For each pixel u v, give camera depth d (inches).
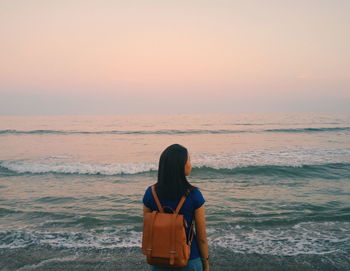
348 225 223.6
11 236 207.3
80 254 179.6
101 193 357.7
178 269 77.4
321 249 182.9
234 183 423.8
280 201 308.2
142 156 755.4
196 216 77.5
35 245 193.0
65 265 166.1
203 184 417.4
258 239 199.5
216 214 259.8
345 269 159.2
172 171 76.5
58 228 226.8
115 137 1291.8
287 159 640.4
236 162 607.5
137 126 2074.3
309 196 332.5
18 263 168.4
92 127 1982.0
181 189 76.6
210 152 772.6
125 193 357.7
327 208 278.1
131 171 530.9
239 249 184.1
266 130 1531.7
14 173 513.7
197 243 80.9
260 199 318.3
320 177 465.4
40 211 271.7
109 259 173.2
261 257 173.3
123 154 792.9
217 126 1948.8
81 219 247.9
